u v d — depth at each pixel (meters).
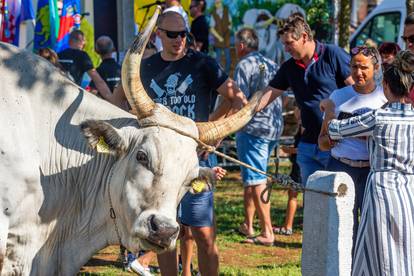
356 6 23.06
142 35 5.69
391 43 10.34
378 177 6.36
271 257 9.74
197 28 14.33
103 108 6.17
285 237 10.88
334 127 6.61
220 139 6.09
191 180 5.75
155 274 8.94
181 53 7.34
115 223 5.96
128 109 7.60
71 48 12.20
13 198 5.74
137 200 5.65
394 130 6.32
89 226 6.12
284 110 15.49
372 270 6.29
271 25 17.19
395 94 6.36
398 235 6.19
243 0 17.27
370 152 6.52
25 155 5.82
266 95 8.77
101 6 15.09
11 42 11.09
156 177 5.61
